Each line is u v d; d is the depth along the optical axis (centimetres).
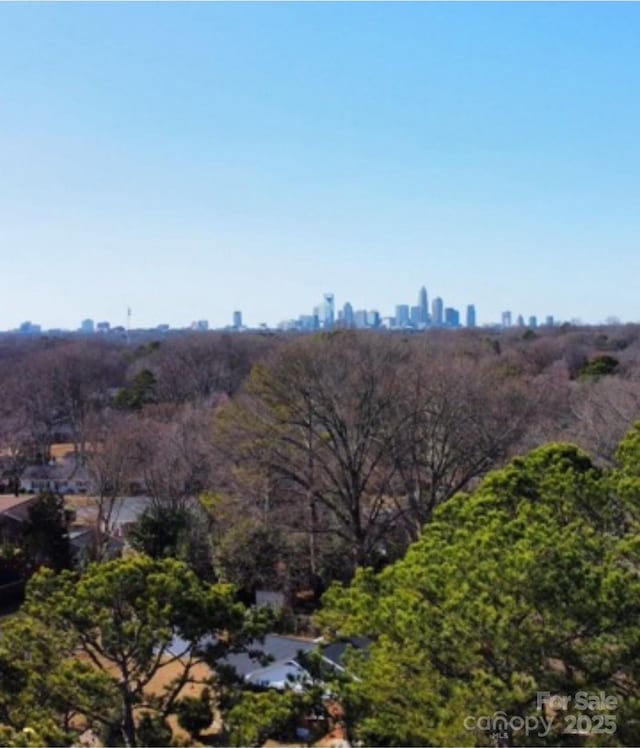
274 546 2758
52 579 1222
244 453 2683
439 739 857
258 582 2781
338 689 1032
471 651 863
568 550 895
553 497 1208
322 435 2725
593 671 852
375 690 944
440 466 2781
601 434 2736
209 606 1159
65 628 1144
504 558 891
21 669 1120
